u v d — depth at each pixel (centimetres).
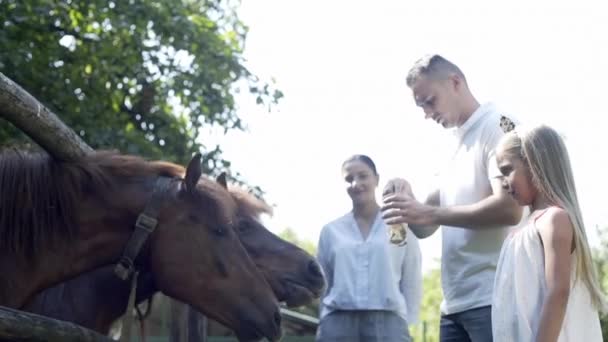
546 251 398
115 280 515
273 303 473
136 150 1278
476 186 497
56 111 1270
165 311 1171
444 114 515
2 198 445
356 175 706
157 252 459
